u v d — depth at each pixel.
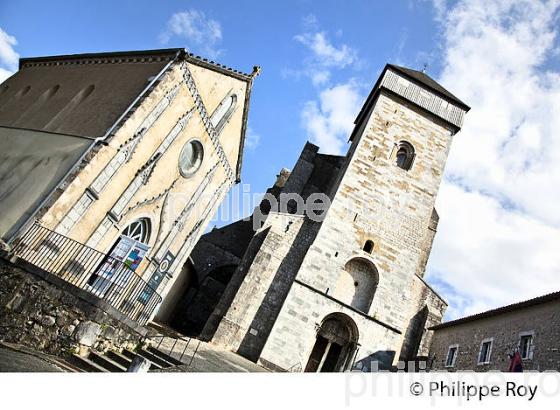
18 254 11.52
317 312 20.61
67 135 14.61
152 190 16.06
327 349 20.72
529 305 16.38
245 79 19.38
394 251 23.08
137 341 12.80
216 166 20.42
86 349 10.77
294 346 19.70
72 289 11.05
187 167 18.31
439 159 26.39
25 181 13.57
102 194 13.59
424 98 28.11
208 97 17.73
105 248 14.40
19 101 20.30
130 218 15.32
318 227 23.28
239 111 20.39
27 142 15.60
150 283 17.31
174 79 15.35
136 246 14.73
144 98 14.36
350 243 22.73
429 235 30.03
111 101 15.33
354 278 22.55
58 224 12.41
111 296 13.92
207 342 19.95
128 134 13.96
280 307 21.41
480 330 19.23
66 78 19.47
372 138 26.05
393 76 28.38
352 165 24.95
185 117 16.52
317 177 31.59
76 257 12.98
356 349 20.25
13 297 10.88
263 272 21.92
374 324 21.02
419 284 25.23
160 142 15.56
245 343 20.36
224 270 30.53
